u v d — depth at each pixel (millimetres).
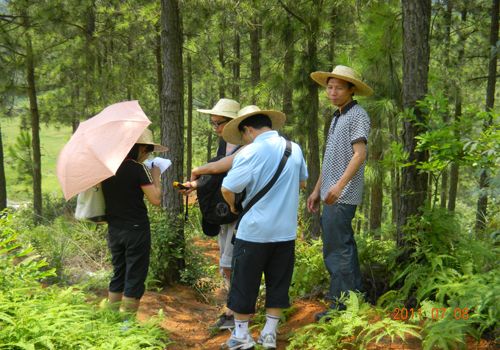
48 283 5758
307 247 6453
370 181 10609
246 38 20266
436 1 13953
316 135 10820
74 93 17500
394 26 8375
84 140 4066
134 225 4316
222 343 4375
